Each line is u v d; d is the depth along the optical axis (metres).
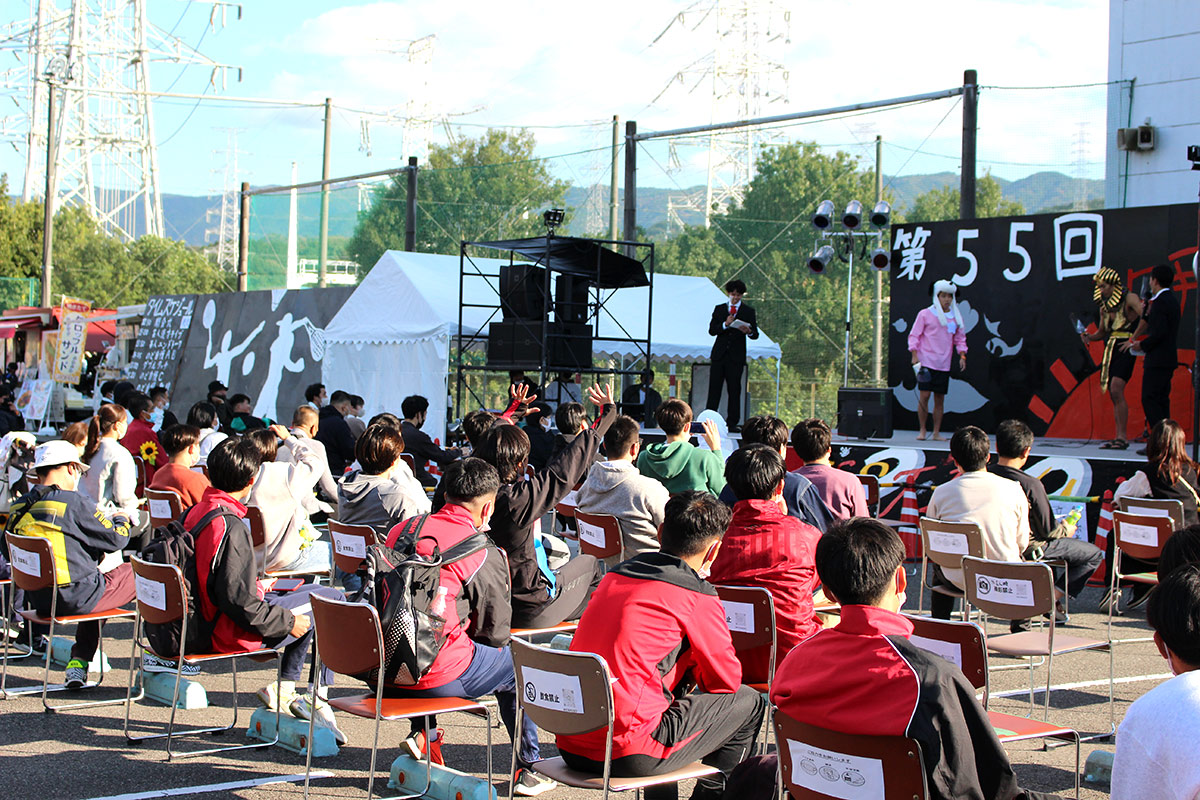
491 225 48.88
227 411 13.84
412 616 3.92
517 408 7.68
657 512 5.94
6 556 6.64
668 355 16.39
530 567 5.28
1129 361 11.05
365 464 6.16
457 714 5.77
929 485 10.65
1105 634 7.53
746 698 3.70
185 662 4.82
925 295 14.58
